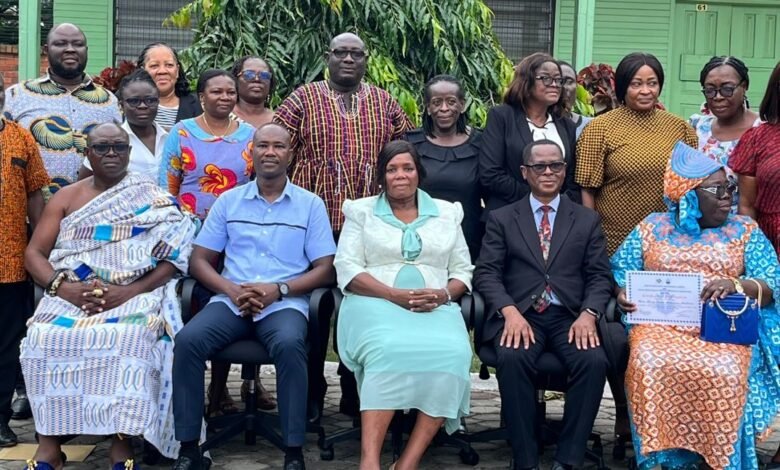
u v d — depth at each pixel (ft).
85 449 16.43
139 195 15.75
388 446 16.97
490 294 15.92
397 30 25.76
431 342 14.83
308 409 17.16
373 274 16.05
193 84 25.07
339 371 18.40
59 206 15.78
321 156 17.65
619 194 17.28
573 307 15.93
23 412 18.06
